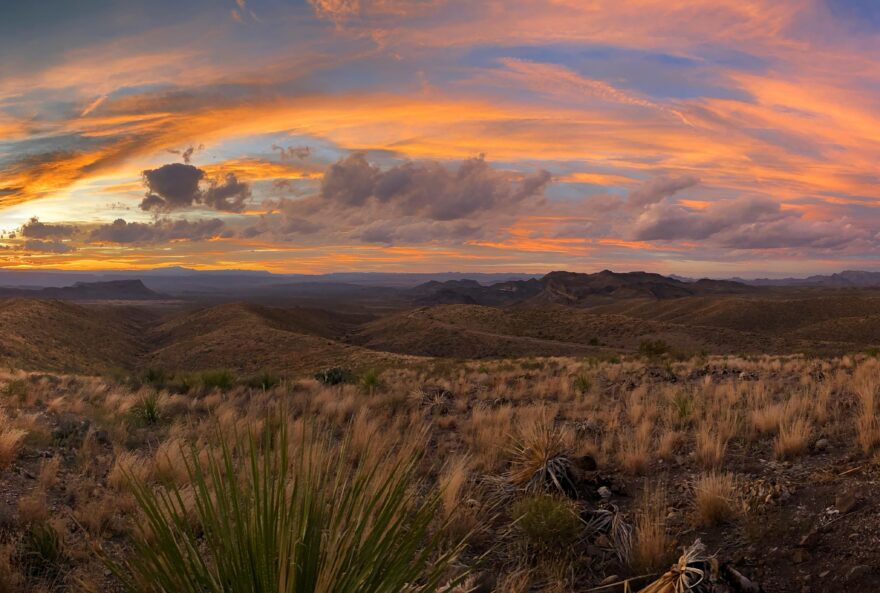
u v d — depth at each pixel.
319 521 2.03
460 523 5.60
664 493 6.63
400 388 16.44
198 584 2.00
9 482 6.92
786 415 9.13
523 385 17.06
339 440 6.56
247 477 2.17
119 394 15.57
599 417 11.55
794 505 5.75
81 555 4.96
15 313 129.75
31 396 13.53
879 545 4.57
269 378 18.38
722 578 4.49
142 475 6.69
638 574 4.91
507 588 4.39
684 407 10.79
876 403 9.45
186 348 128.75
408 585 2.21
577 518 5.78
